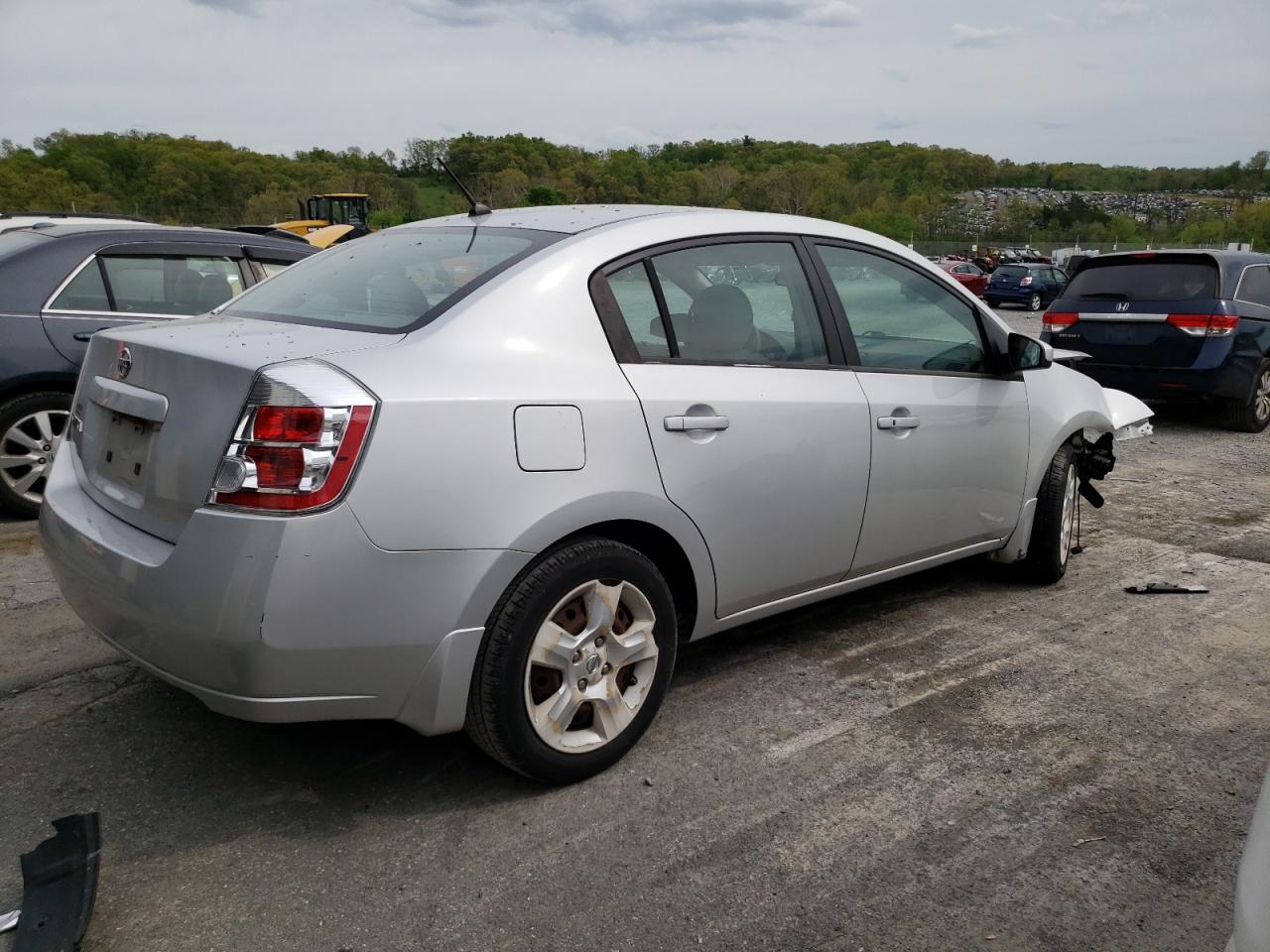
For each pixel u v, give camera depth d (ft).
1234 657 12.44
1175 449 26.99
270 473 7.41
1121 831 8.64
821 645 12.73
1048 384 14.47
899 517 12.02
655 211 10.81
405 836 8.48
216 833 8.52
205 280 19.35
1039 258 140.56
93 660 12.05
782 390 10.58
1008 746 10.11
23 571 15.20
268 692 7.61
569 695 8.93
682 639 10.41
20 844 8.33
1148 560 16.47
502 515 8.20
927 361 12.56
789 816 8.80
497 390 8.32
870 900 7.68
